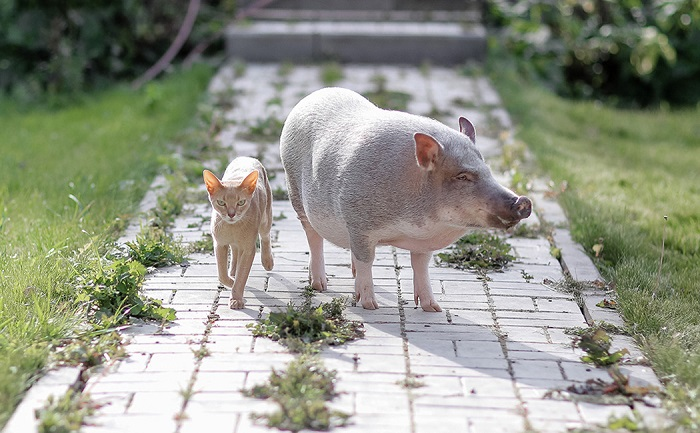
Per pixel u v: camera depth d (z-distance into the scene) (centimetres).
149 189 946
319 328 610
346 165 620
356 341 605
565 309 672
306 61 1546
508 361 582
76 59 1413
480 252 766
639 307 656
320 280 694
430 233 617
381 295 691
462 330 628
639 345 615
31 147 1117
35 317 610
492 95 1379
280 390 526
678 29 1664
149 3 1540
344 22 1644
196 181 980
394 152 609
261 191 662
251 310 653
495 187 588
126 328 618
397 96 1323
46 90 1413
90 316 634
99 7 1483
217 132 1166
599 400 532
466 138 613
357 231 628
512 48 1631
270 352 583
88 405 513
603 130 1370
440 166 593
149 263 735
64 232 777
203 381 544
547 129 1283
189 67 1482
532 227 851
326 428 491
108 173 986
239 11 1645
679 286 728
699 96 1658
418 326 633
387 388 539
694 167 1188
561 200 932
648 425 495
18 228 807
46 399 516
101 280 652
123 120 1228
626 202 948
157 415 505
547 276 739
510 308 671
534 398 534
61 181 959
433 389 540
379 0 1686
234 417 503
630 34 1630
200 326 623
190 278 712
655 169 1152
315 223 663
